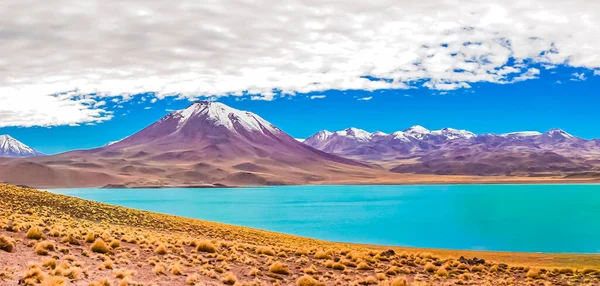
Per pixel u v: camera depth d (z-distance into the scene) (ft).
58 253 72.43
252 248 117.60
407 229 306.76
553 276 104.37
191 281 68.39
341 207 510.99
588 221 344.49
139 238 103.24
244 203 588.09
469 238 263.90
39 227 89.71
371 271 98.84
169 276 71.77
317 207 513.04
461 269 109.19
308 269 90.79
